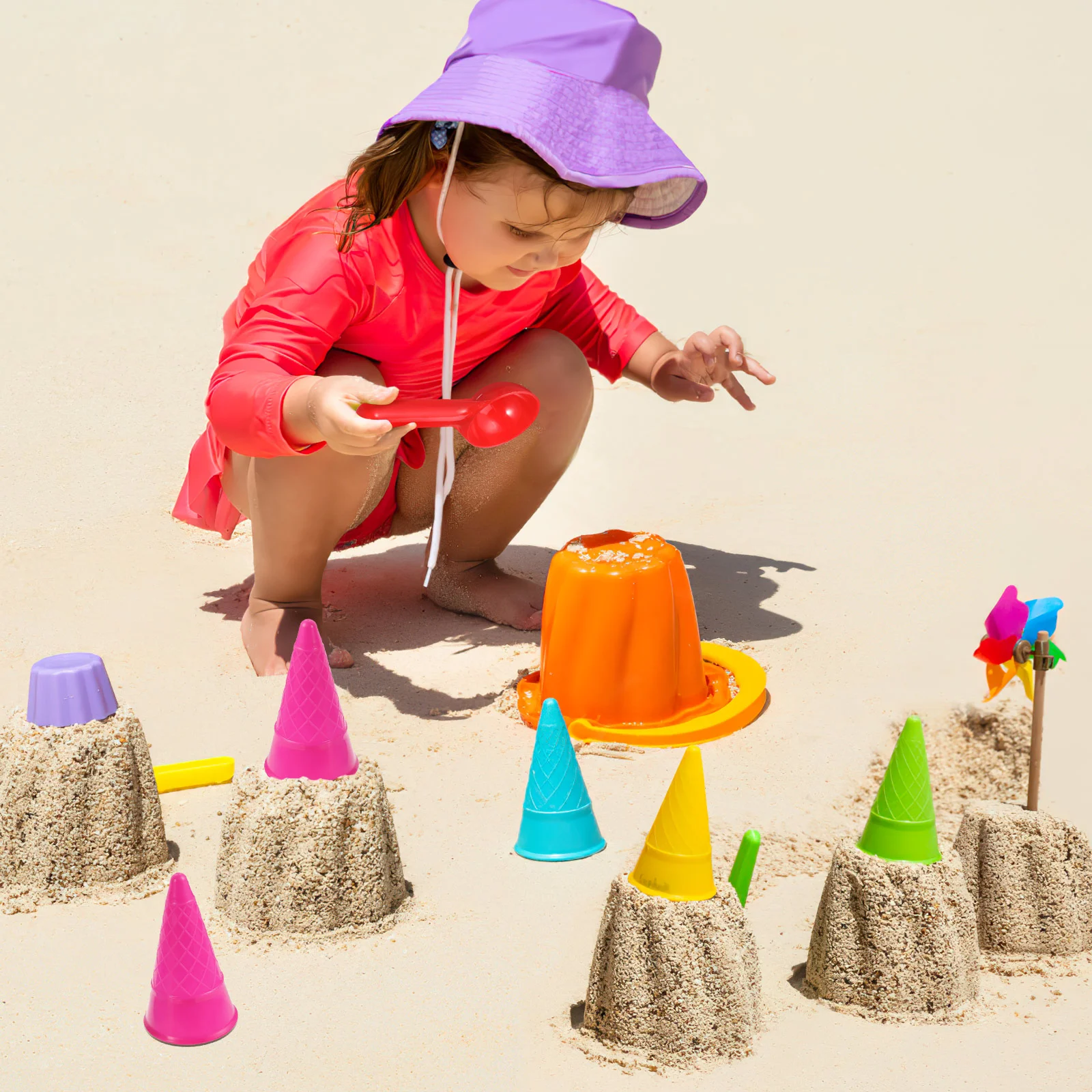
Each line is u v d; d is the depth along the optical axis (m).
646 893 2.28
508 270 2.73
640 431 3.88
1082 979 2.37
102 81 6.83
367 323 2.85
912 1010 2.32
